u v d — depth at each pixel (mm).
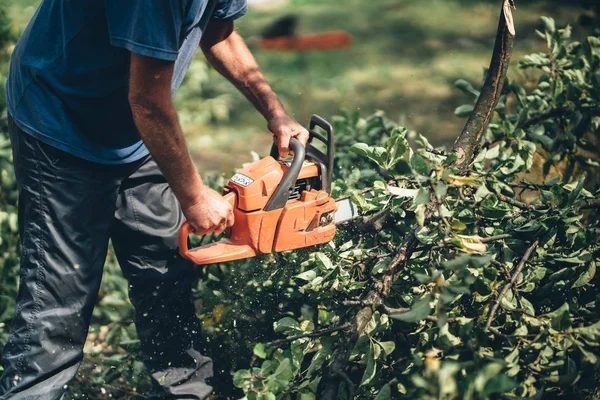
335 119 3350
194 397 2371
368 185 2787
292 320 2080
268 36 7598
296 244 2135
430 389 1600
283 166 2143
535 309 2115
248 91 2422
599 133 3133
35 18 2125
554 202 2135
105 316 2959
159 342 2408
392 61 6801
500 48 2283
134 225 2336
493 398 1724
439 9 8594
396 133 2195
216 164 4785
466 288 1694
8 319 2719
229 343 2502
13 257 2898
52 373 2141
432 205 2061
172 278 2400
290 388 1986
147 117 1867
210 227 2047
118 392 2549
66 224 2104
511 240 2088
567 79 2830
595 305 2000
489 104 2330
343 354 1934
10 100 2164
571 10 6715
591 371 1882
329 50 7199
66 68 2018
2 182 3209
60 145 2053
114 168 2150
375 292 2012
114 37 1834
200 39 2332
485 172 2260
